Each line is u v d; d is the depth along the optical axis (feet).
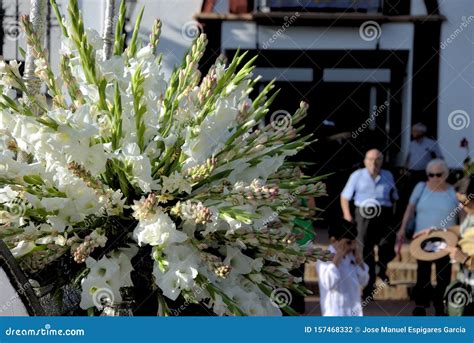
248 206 9.54
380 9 38.09
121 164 9.45
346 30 38.06
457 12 37.93
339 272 21.63
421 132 30.50
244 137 10.09
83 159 9.26
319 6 37.68
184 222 9.55
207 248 9.79
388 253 27.84
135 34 10.44
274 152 10.29
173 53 34.12
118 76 9.75
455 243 25.79
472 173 25.04
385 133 37.19
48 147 9.21
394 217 28.02
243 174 10.08
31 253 9.46
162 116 9.95
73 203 9.38
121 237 9.66
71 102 9.89
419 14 38.04
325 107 37.70
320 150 32.30
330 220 21.72
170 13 33.91
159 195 9.57
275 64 37.96
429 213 26.18
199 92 9.82
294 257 9.82
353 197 27.53
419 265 26.17
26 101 10.02
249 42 37.63
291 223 10.41
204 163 9.53
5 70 9.89
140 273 9.66
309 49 37.68
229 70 10.16
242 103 10.12
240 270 9.78
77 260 9.20
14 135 9.33
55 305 9.56
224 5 36.86
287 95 37.81
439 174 26.32
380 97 37.63
